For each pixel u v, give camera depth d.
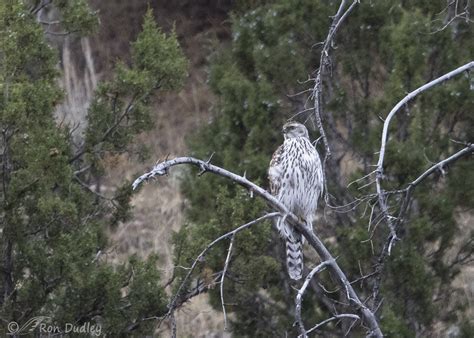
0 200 12.98
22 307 13.02
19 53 13.19
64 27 14.95
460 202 16.02
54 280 13.05
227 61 17.52
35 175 12.70
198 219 16.08
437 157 15.70
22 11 13.52
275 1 17.86
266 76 16.58
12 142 12.98
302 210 13.34
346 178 16.19
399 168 15.55
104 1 26.75
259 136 16.17
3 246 13.06
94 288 13.12
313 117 16.09
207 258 13.62
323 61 10.41
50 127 13.13
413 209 15.62
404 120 16.12
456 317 16.27
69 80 22.52
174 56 14.65
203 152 16.52
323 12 16.62
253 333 15.97
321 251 9.62
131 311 13.41
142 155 15.21
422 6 16.88
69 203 13.06
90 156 14.35
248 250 13.71
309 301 15.97
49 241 13.26
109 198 14.64
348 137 16.28
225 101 16.59
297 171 13.19
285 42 16.45
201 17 27.00
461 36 16.56
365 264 15.34
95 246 13.34
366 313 9.45
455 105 15.74
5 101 12.71
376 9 16.50
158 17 27.09
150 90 14.43
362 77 16.64
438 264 16.16
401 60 15.81
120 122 14.52
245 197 14.05
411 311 15.52
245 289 14.89
